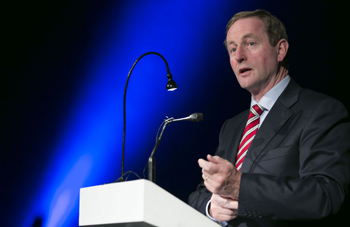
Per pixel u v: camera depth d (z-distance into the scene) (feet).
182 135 19.39
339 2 15.93
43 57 22.08
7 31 22.25
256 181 5.63
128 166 20.06
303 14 16.62
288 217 5.45
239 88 18.60
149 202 4.45
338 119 6.25
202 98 19.31
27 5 22.43
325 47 15.97
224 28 19.42
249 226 6.21
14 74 22.00
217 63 19.36
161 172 19.30
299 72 16.28
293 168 6.25
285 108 6.89
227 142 7.93
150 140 19.99
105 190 5.04
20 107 21.70
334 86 15.57
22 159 21.16
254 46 7.60
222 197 5.90
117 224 4.78
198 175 18.71
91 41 21.80
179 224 4.58
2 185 20.76
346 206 5.90
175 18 20.63
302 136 6.33
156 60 20.72
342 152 5.88
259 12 7.97
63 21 22.18
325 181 5.56
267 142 6.65
